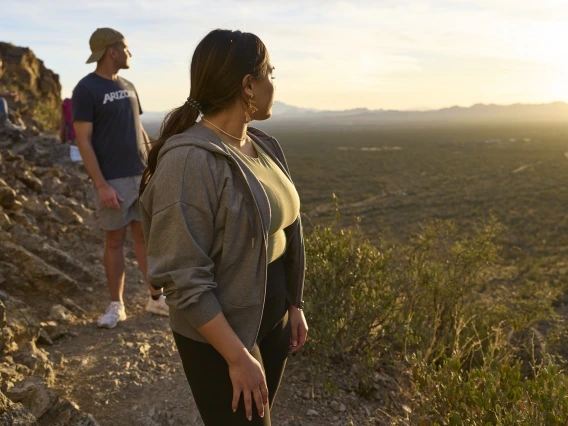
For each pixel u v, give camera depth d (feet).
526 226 159.53
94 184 12.23
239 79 5.23
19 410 7.13
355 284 11.55
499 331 12.20
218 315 4.91
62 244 17.78
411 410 9.16
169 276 4.87
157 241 5.00
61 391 9.45
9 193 16.69
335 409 9.59
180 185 4.88
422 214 192.54
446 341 12.54
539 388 7.74
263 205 5.15
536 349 15.10
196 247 4.87
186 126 5.44
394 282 12.73
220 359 5.22
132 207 12.55
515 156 448.24
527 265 71.87
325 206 217.15
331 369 10.87
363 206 220.23
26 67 59.11
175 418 8.84
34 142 29.53
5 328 9.68
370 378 10.40
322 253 11.75
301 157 522.47
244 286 5.15
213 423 5.36
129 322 13.00
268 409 5.39
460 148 567.18
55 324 11.75
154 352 11.27
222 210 4.99
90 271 16.24
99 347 11.39
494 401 7.73
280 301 5.92
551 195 228.84
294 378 10.41
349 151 583.58
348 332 10.88
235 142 5.58
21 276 13.28
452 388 8.27
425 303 14.17
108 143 12.08
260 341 5.84
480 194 246.27
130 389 9.64
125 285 15.79
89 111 11.73
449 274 15.38
